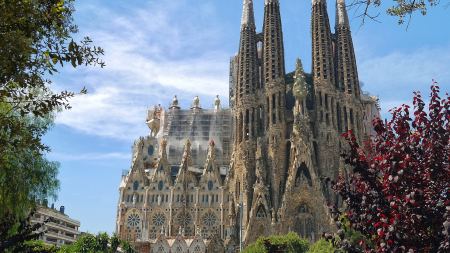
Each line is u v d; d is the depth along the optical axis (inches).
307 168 5260.8
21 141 701.9
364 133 5728.3
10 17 560.7
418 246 522.3
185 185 5743.1
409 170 554.3
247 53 6102.4
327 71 5772.6
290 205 5068.9
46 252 967.6
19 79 590.6
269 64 5880.9
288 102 6067.9
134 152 6382.9
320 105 5634.8
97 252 3444.9
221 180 5743.1
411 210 525.7
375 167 614.9
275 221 5034.5
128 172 5974.4
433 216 520.4
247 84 5930.1
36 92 1053.8
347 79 5856.3
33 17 592.7
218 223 5506.9
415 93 646.5
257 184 5246.1
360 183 647.8
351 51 6038.4
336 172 5364.2
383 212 573.9
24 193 1467.8
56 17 609.6
